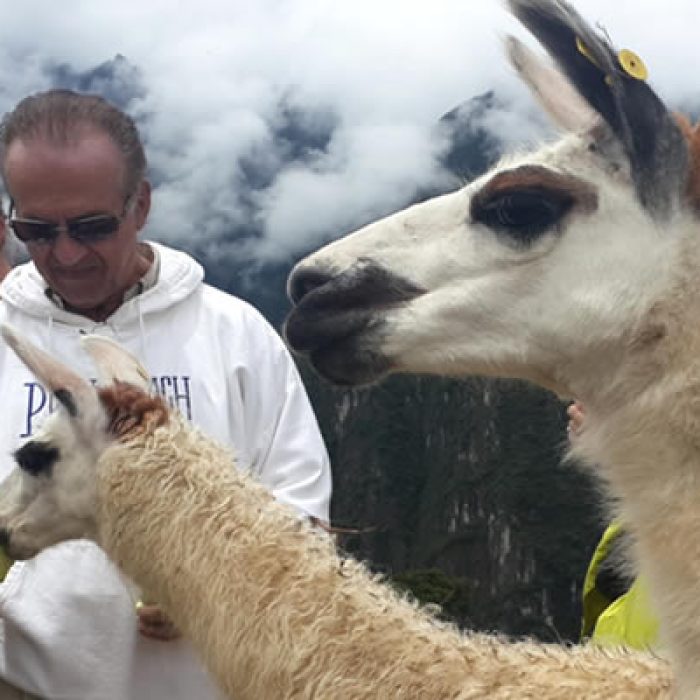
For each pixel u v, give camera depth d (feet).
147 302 3.88
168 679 3.73
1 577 3.74
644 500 2.71
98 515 3.47
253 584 3.08
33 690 3.70
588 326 2.75
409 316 2.96
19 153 3.59
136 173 3.75
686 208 2.69
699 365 2.64
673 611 2.61
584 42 2.68
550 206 2.79
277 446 3.95
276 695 3.01
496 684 2.93
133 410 3.43
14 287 3.98
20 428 3.80
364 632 3.00
